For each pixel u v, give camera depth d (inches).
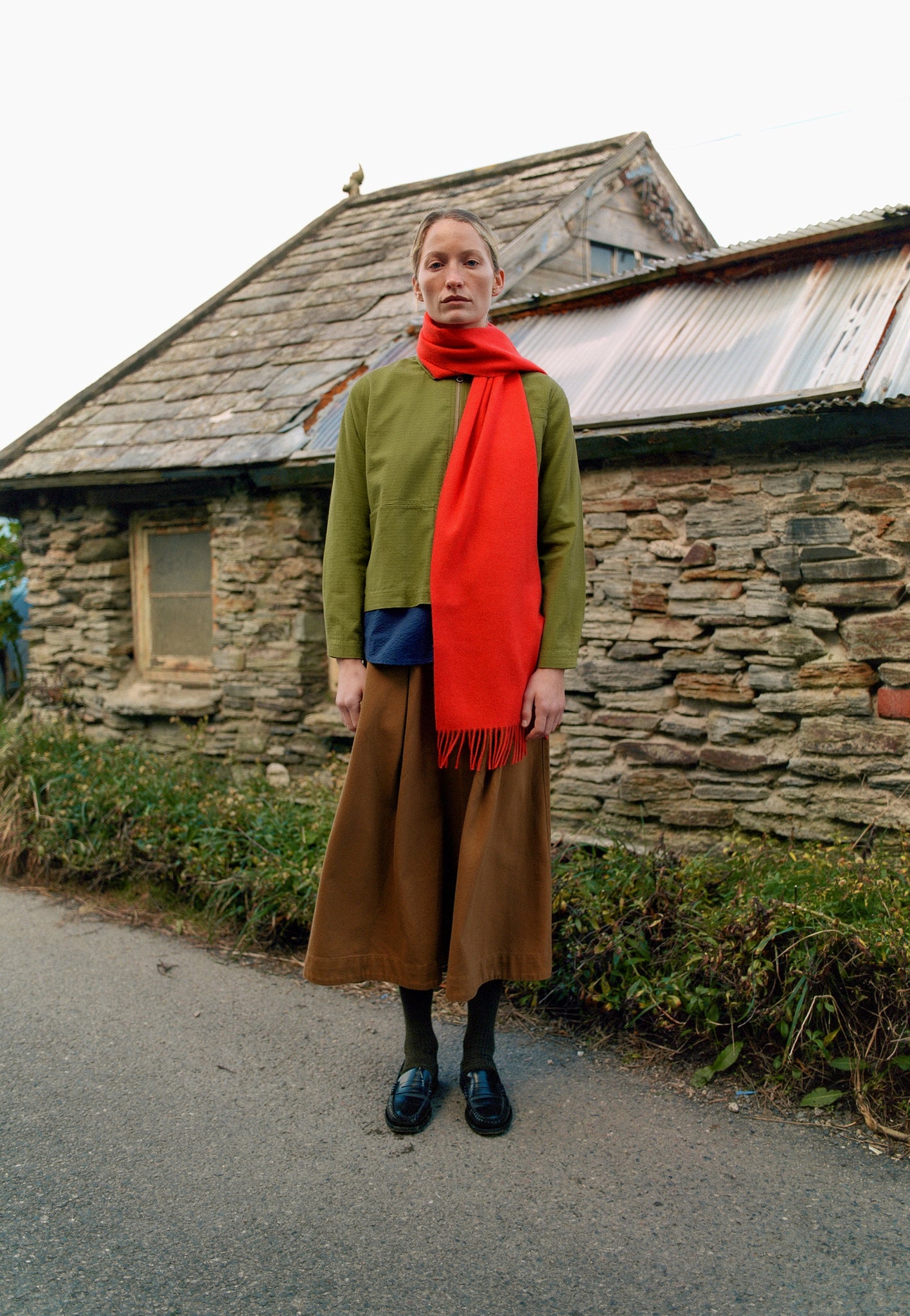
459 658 73.6
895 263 145.9
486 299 80.0
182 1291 62.0
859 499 125.8
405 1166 76.3
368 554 81.3
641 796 143.2
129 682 219.1
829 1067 89.1
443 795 80.0
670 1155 78.0
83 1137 81.1
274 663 189.9
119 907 145.3
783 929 94.4
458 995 75.5
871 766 125.3
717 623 136.6
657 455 140.5
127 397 231.8
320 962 79.5
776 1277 63.1
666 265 163.5
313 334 225.0
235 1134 81.6
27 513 229.1
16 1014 107.2
